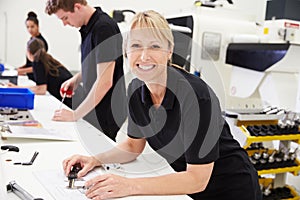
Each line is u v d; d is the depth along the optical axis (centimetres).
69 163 103
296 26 224
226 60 234
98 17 174
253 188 123
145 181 91
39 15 435
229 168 118
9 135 131
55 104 217
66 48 449
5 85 248
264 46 205
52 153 119
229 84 242
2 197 81
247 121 204
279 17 262
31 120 164
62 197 84
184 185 91
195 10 249
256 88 222
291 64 203
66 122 167
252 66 218
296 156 218
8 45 441
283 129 204
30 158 112
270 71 212
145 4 447
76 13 174
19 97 191
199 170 92
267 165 206
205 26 237
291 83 221
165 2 452
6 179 93
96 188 86
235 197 121
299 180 268
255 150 210
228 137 121
